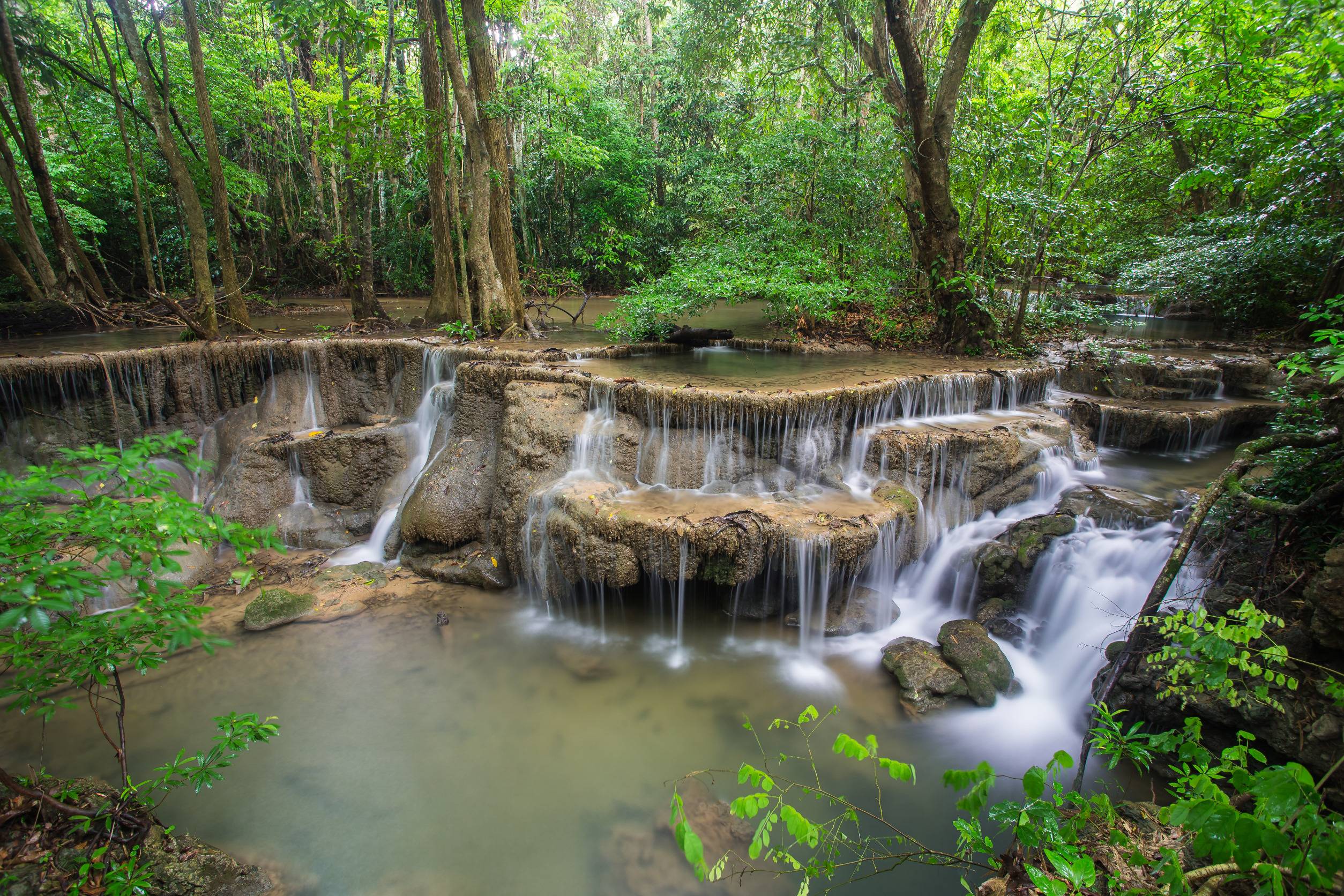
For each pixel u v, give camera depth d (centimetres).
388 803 418
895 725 476
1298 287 992
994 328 930
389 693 521
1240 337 1100
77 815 349
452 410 812
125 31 909
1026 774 226
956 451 640
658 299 952
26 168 1412
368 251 1221
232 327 1063
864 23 1287
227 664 554
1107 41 895
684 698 510
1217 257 979
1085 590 534
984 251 946
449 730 481
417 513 712
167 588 290
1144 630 416
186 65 1537
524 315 1072
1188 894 211
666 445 659
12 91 1046
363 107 990
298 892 359
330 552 761
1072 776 425
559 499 606
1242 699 333
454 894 361
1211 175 901
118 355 787
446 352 848
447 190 1121
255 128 1881
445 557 706
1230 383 840
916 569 621
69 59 1295
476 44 959
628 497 618
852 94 1195
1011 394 789
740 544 536
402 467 829
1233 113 820
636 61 2316
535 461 662
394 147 1073
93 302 1135
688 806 410
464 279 1008
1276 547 408
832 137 1080
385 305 1628
